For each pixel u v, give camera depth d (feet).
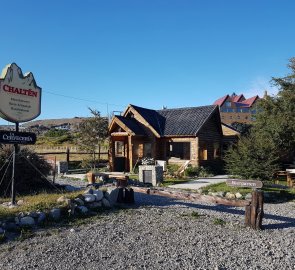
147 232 28.71
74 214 33.22
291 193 51.03
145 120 85.87
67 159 94.99
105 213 35.09
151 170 61.11
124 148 87.25
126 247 24.86
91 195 36.45
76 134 126.11
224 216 35.65
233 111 284.00
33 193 42.88
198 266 21.40
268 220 34.58
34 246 24.63
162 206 40.57
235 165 58.08
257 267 21.36
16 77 37.52
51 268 20.86
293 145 78.54
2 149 43.65
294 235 28.86
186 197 36.73
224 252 24.04
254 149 56.34
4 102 36.29
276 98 87.56
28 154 45.42
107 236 27.35
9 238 26.20
